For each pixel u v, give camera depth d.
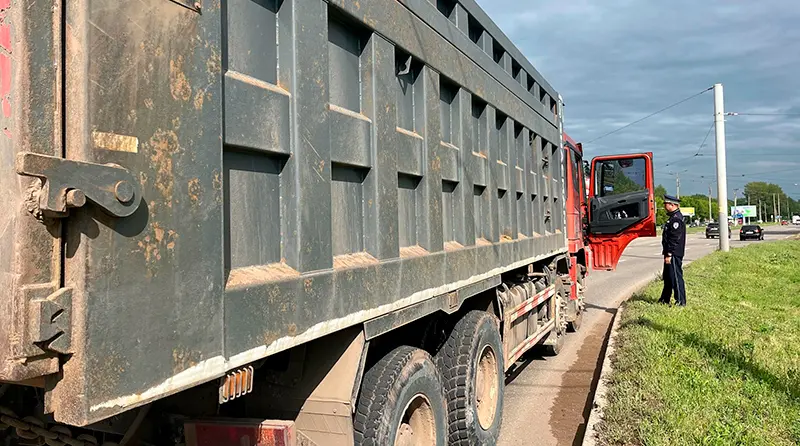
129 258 1.49
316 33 2.35
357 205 2.77
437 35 3.58
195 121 1.71
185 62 1.68
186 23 1.69
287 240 2.21
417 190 3.37
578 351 8.08
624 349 6.73
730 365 5.86
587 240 10.40
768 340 7.06
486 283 4.36
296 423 2.53
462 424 3.83
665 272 10.40
